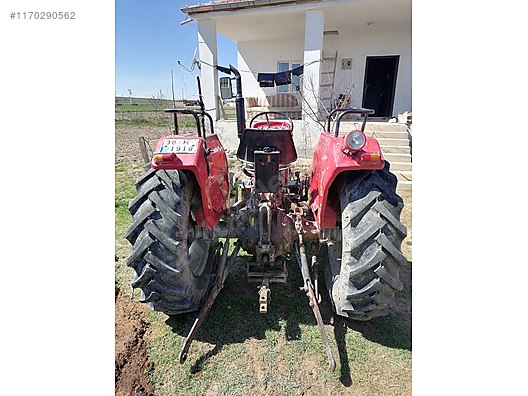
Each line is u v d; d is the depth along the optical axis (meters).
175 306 2.16
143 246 1.99
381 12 7.72
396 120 8.79
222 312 2.46
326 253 2.89
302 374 1.94
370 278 1.98
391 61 10.66
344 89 10.44
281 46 10.59
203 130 2.56
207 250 2.89
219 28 9.09
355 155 2.02
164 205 2.05
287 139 2.65
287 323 2.34
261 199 2.46
